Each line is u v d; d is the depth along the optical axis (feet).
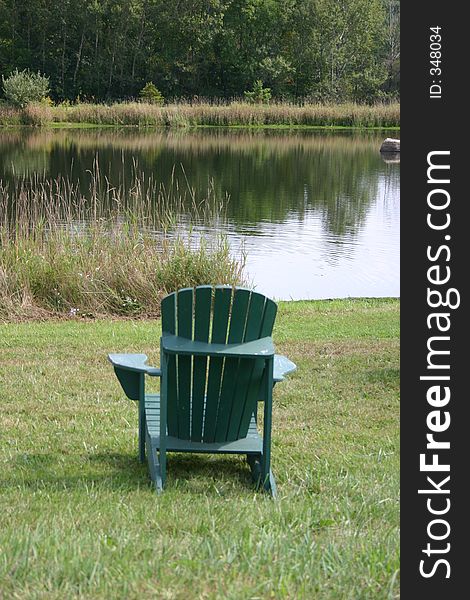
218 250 44.21
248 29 236.63
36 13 224.12
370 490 17.85
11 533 13.83
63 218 55.88
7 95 183.21
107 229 47.09
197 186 91.30
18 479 18.57
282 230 65.31
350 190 90.99
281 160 120.88
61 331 34.88
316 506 16.38
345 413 24.11
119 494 17.46
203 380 18.37
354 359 29.71
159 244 46.85
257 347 18.08
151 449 18.86
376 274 50.75
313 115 196.03
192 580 11.88
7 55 224.53
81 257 42.16
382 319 37.45
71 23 225.76
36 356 29.94
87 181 91.30
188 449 18.56
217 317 18.24
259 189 90.58
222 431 18.85
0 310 39.04
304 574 12.16
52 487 17.97
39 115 178.19
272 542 13.37
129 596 11.36
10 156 116.06
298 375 27.78
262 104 201.16
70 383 26.58
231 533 14.24
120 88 228.22
